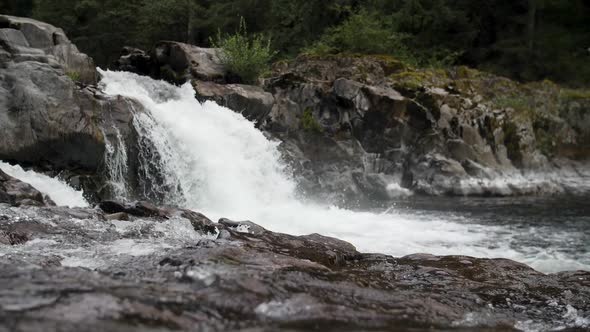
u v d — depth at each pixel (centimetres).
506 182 1911
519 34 3194
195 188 1370
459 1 3084
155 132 1313
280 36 2909
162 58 1819
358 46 2456
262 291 443
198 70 1738
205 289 434
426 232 1113
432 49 2848
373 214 1353
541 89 2462
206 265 495
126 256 588
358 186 1778
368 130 1898
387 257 769
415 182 1856
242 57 1816
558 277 679
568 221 1304
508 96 2311
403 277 634
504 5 3181
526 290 611
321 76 2052
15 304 345
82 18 3509
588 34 3200
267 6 3028
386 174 1880
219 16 3162
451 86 2173
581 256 944
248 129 1558
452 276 642
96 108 1188
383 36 2472
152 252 620
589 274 693
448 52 2806
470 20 3128
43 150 1116
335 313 424
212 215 1209
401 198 1739
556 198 1739
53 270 443
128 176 1255
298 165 1681
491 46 3103
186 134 1391
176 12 3216
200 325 355
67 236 693
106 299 371
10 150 1081
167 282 447
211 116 1519
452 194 1802
